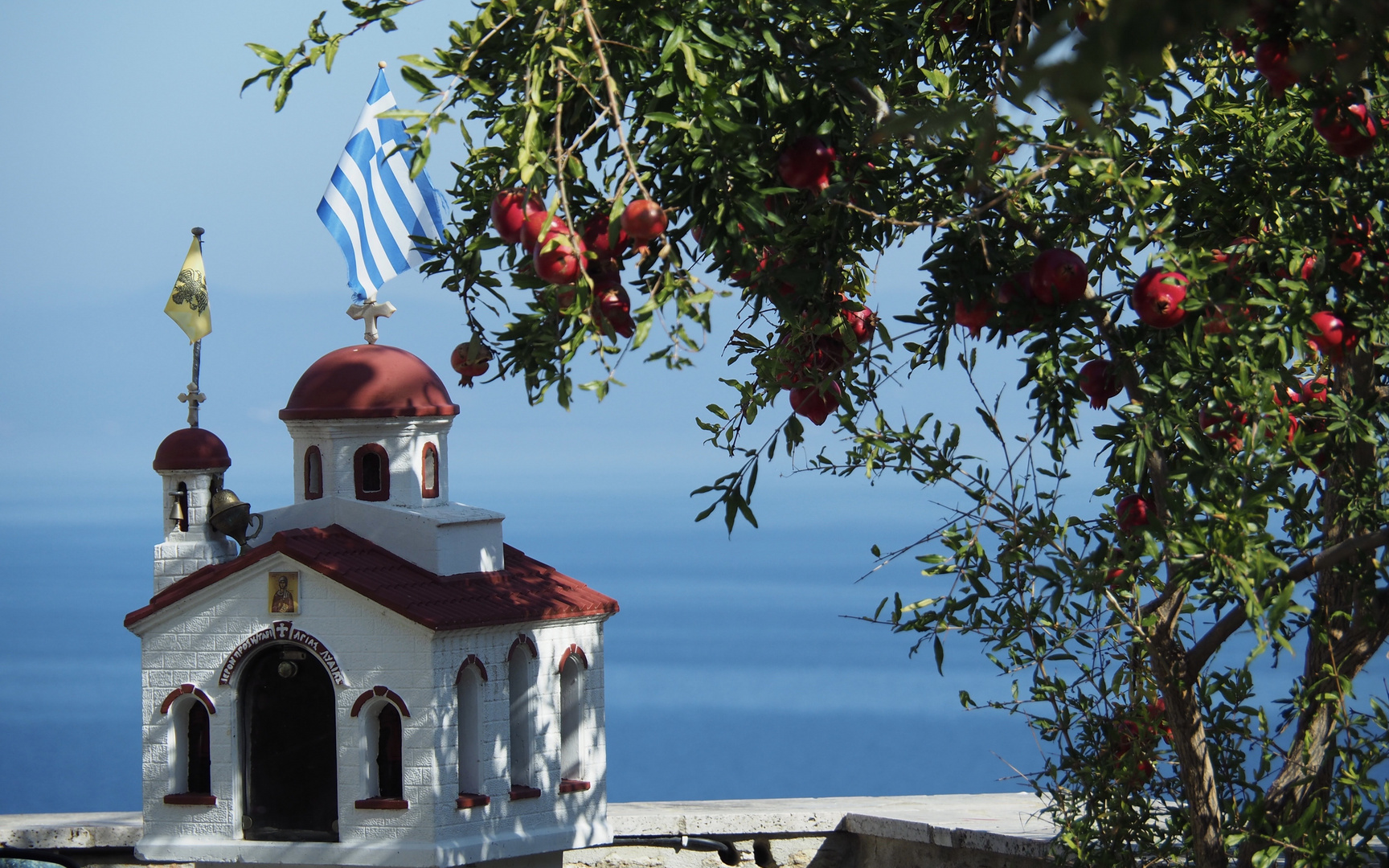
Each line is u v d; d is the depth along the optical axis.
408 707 12.58
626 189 7.08
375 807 12.66
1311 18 4.66
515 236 7.34
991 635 8.96
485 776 12.89
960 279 8.23
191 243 13.88
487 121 8.34
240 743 13.18
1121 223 8.86
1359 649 9.27
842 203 8.14
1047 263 7.83
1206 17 3.61
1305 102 7.74
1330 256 8.19
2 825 15.80
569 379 7.19
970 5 9.16
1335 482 9.22
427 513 13.31
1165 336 8.14
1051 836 13.96
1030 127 8.41
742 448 9.62
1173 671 8.85
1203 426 7.96
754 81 8.01
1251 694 9.72
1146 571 8.18
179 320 13.80
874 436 8.90
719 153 7.46
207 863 13.46
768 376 9.55
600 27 7.61
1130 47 3.50
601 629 14.08
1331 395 8.37
